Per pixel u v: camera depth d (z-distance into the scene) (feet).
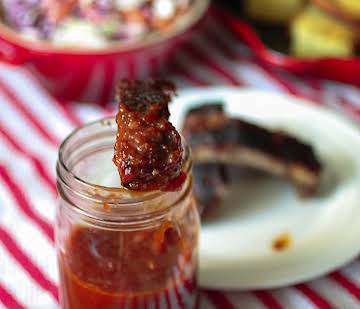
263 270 1.82
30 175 2.14
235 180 2.11
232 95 2.31
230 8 2.81
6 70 2.60
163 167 1.43
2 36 2.34
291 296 1.82
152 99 1.48
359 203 2.01
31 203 2.05
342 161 2.14
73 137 1.57
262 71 2.65
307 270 1.82
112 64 2.34
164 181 1.46
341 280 1.86
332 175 2.11
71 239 1.59
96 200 1.48
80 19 2.46
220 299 1.82
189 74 2.62
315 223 1.97
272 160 2.07
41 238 1.96
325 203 2.03
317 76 2.59
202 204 1.98
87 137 1.58
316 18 2.62
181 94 2.30
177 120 2.19
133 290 1.58
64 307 1.68
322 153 2.16
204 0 2.56
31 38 2.38
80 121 2.39
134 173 1.42
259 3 2.71
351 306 1.81
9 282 1.85
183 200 1.54
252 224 1.98
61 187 1.54
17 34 2.39
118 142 1.43
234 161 2.10
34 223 2.00
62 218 1.58
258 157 2.08
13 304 1.80
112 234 1.56
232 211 2.02
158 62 2.47
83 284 1.59
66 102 2.47
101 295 1.58
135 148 1.41
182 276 1.63
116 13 2.48
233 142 2.08
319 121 2.24
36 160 2.19
